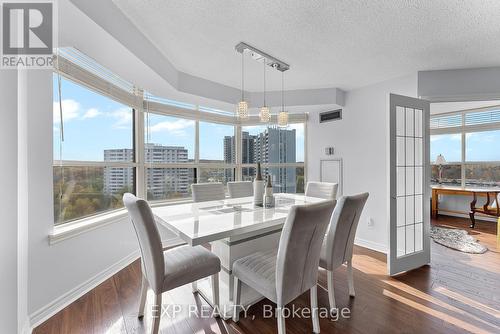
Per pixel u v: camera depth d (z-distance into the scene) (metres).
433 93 2.77
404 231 2.87
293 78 3.05
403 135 2.88
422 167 2.71
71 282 1.99
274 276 1.51
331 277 1.84
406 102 2.57
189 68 2.74
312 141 3.93
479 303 1.96
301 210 1.32
